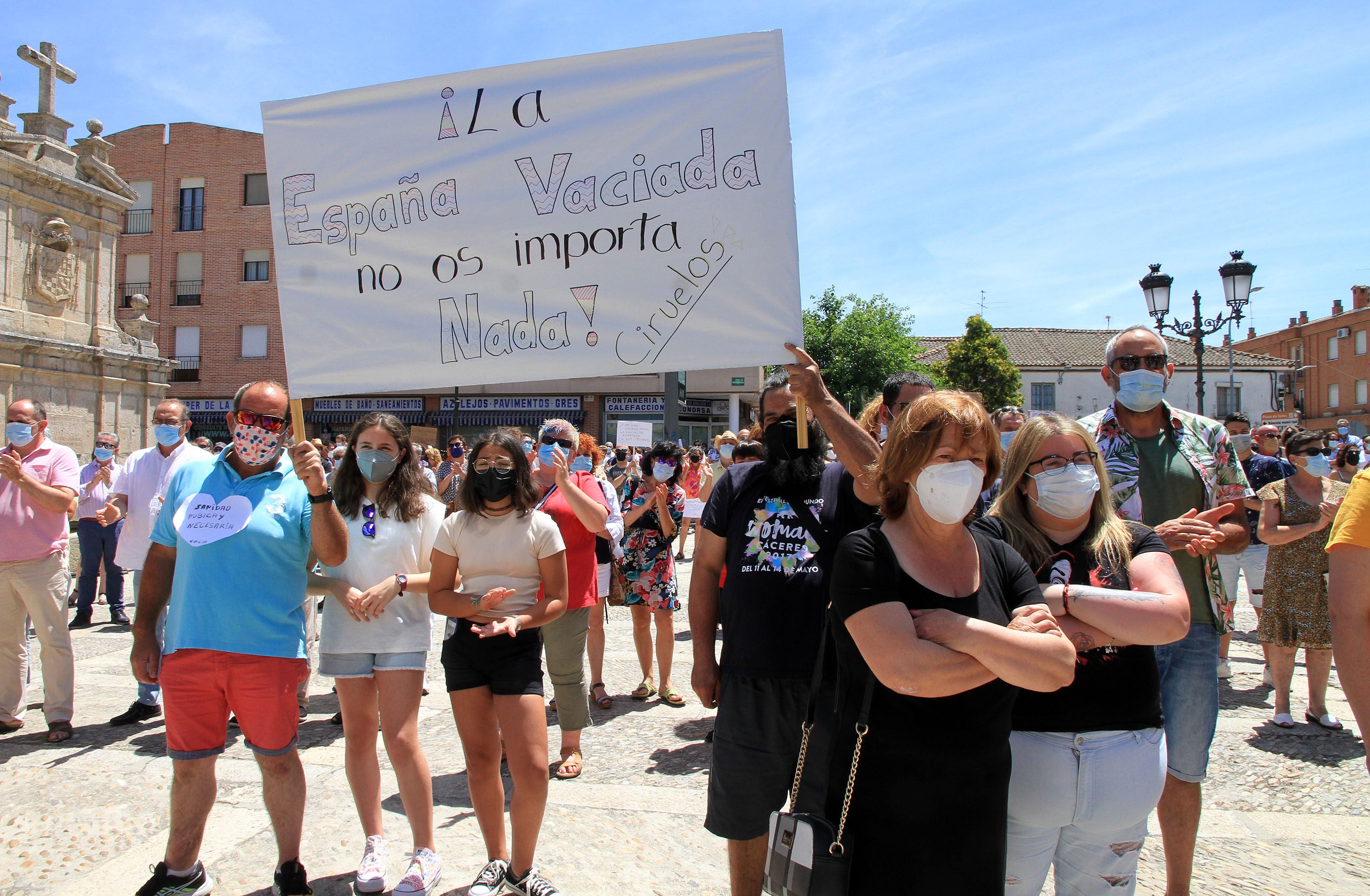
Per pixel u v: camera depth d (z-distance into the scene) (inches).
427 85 130.6
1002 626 75.4
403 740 124.3
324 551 120.5
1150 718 90.0
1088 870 91.3
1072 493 93.5
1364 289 1947.6
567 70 127.1
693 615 118.4
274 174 133.0
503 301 128.3
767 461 116.2
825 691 99.3
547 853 136.2
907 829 72.7
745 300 120.7
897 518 79.6
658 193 124.1
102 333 541.3
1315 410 2087.8
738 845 109.1
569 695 171.2
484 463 129.0
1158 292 482.0
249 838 140.9
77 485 198.2
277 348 1171.9
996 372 1441.9
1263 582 250.5
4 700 195.8
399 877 127.1
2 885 124.9
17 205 488.7
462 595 124.3
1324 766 174.4
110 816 148.8
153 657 123.6
